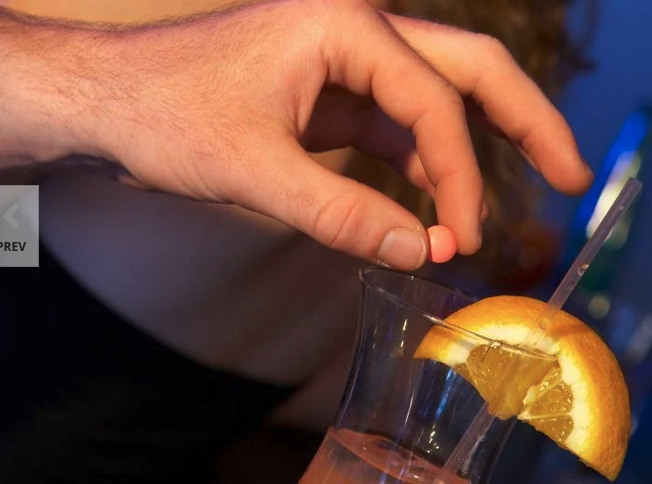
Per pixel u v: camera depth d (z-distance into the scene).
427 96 0.41
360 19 0.41
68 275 0.55
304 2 0.41
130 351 0.56
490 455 0.37
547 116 0.45
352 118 0.48
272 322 0.58
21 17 0.46
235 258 0.55
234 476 0.64
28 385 0.56
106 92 0.41
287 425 0.67
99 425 0.56
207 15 0.43
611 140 0.95
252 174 0.39
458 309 0.40
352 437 0.38
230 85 0.40
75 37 0.43
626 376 0.78
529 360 0.35
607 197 0.85
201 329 0.57
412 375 0.36
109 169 0.43
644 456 0.67
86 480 0.57
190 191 0.40
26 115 0.42
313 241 0.57
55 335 0.56
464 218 0.42
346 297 0.60
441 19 0.64
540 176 0.77
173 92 0.40
